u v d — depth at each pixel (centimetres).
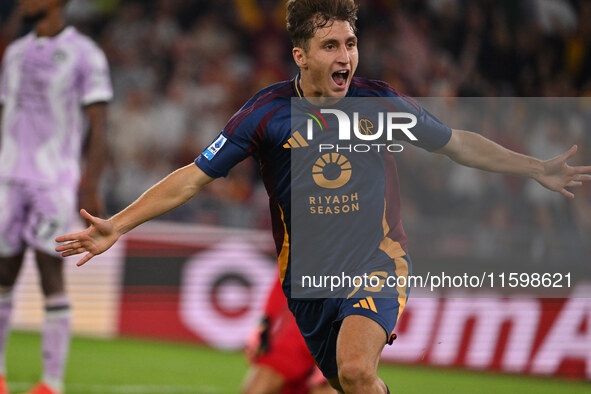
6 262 1948
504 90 4619
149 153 4144
